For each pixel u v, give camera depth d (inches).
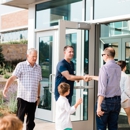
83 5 261.7
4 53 679.7
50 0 303.0
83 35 242.8
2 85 504.7
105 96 179.0
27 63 208.8
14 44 676.7
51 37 303.0
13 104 358.3
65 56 203.9
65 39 231.0
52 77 292.5
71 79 198.8
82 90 242.2
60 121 186.9
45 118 306.3
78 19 268.4
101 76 177.2
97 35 251.0
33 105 210.1
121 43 301.3
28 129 210.5
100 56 278.1
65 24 231.3
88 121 243.3
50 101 301.7
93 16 253.6
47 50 307.6
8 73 658.2
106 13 245.1
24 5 333.1
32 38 323.0
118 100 181.6
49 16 305.4
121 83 226.2
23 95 206.4
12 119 78.4
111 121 184.1
